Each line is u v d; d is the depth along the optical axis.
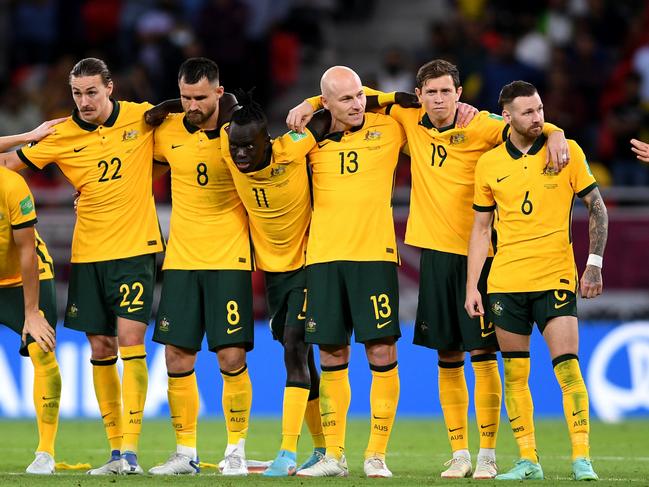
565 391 27.83
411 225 29.86
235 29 64.06
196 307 29.72
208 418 47.22
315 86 70.56
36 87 67.00
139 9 69.69
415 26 73.56
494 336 29.39
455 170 29.41
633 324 47.81
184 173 29.66
